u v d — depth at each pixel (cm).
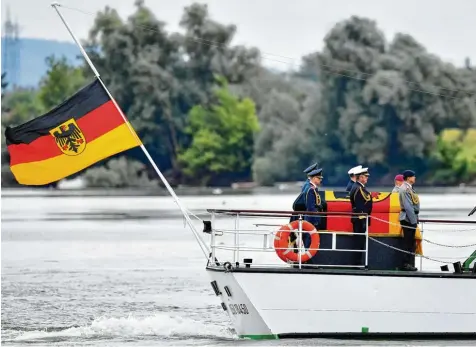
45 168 7094
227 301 6931
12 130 7081
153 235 16500
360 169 6850
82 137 7125
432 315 6788
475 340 6831
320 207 6825
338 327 6738
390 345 6706
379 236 6900
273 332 6738
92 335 7719
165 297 9619
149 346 7225
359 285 6744
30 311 8825
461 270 6962
